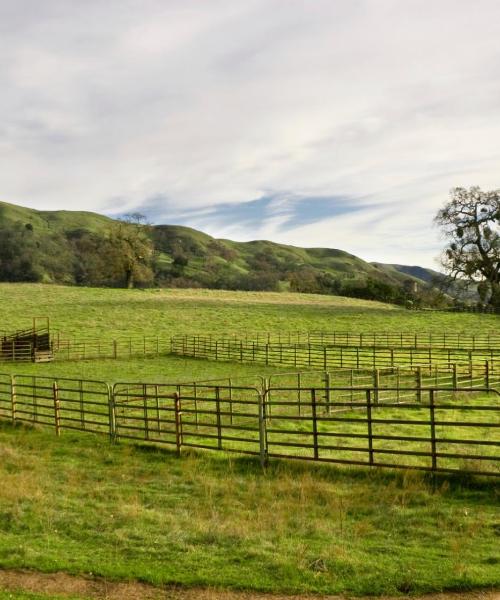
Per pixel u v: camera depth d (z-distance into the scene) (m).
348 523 8.59
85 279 134.62
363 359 36.03
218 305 71.94
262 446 12.24
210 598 6.44
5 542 8.12
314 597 6.39
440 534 8.00
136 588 6.71
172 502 9.92
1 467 12.65
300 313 66.44
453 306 75.00
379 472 11.04
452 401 21.09
